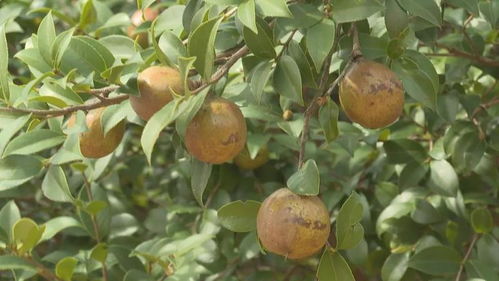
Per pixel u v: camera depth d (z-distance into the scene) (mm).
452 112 7656
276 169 9000
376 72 5328
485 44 8242
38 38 5535
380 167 8781
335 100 8891
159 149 10344
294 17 5438
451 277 7793
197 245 7363
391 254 8031
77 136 5629
